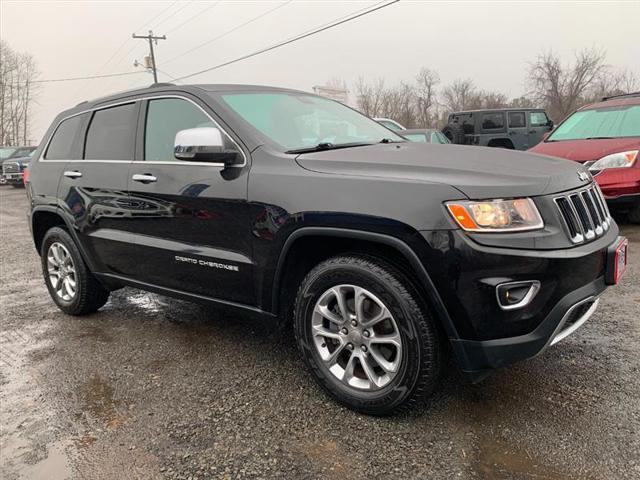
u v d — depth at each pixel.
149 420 2.62
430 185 2.28
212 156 2.84
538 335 2.23
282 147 2.91
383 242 2.33
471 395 2.71
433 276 2.23
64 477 2.21
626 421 2.42
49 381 3.11
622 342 3.28
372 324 2.49
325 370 2.69
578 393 2.69
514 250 2.16
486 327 2.21
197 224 3.08
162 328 3.94
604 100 7.46
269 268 2.76
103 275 3.94
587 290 2.38
